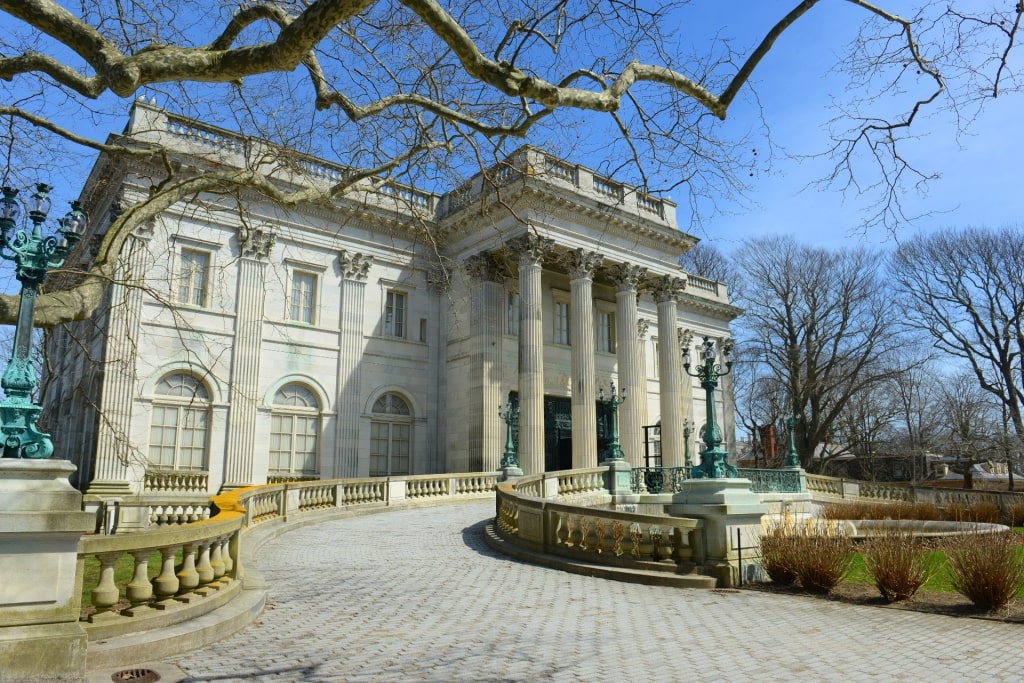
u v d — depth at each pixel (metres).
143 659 7.04
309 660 7.42
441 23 6.83
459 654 7.79
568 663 7.48
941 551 14.32
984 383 48.09
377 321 35.69
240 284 31.25
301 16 6.62
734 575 12.66
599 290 42.22
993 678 7.11
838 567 12.47
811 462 57.62
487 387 34.25
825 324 55.59
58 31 6.89
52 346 25.38
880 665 7.56
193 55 6.98
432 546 17.22
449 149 12.69
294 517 21.19
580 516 14.42
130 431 26.69
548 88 7.46
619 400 30.03
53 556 6.36
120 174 16.72
